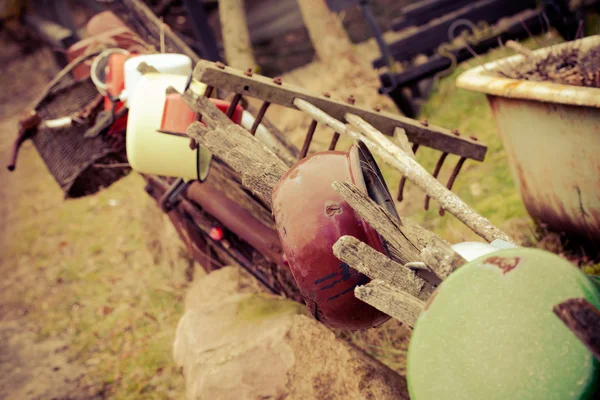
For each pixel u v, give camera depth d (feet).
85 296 17.38
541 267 4.40
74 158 12.23
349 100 9.35
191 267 16.43
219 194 11.93
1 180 27.45
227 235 12.11
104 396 13.42
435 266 4.94
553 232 11.50
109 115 11.29
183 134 9.13
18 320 17.43
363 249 5.63
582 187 9.89
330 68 20.51
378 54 24.36
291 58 27.17
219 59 22.15
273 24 27.71
